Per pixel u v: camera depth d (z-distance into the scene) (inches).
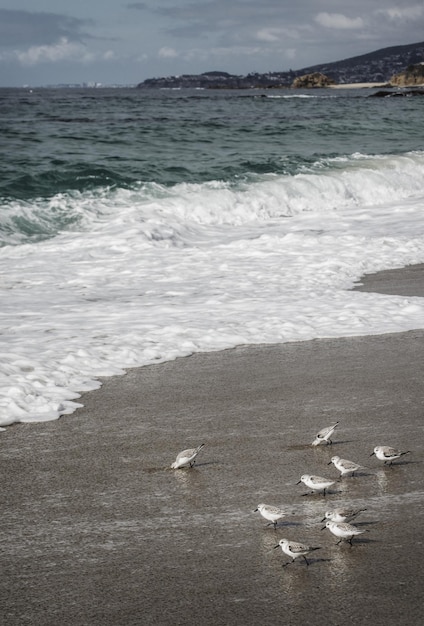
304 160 1025.5
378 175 928.9
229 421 263.0
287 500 205.9
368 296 447.2
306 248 589.6
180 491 210.8
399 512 198.1
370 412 270.5
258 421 262.8
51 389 292.4
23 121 1686.8
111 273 514.6
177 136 1352.1
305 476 205.5
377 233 658.2
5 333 366.3
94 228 652.1
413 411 271.4
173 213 719.1
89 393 290.8
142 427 258.1
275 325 381.7
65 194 746.2
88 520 194.2
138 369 319.0
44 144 1162.6
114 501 204.8
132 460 231.8
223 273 513.0
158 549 179.5
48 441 246.1
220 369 319.3
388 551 177.3
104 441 246.2
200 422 262.4
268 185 828.6
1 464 228.4
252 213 755.4
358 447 241.4
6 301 436.1
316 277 497.7
